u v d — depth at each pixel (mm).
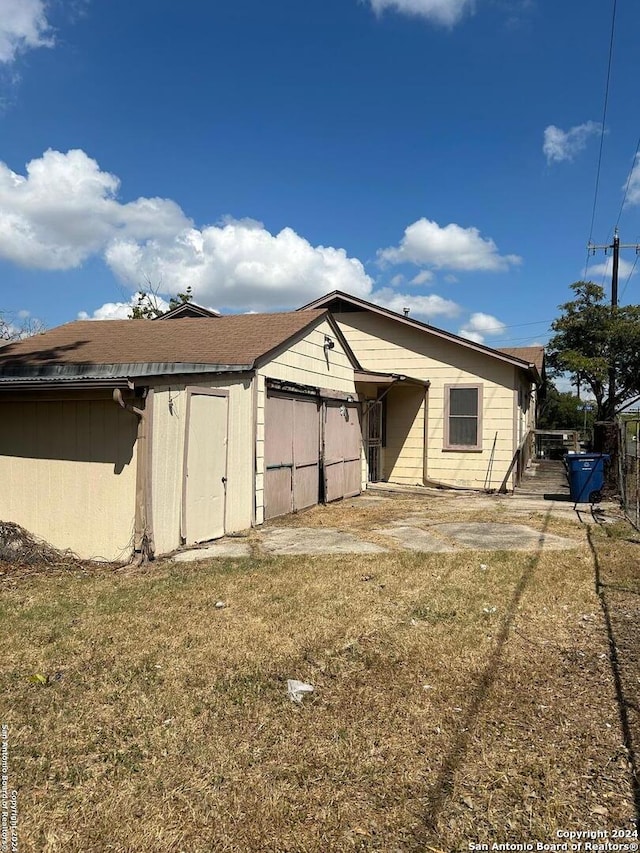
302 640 4465
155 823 2518
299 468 10625
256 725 3281
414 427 15336
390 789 2744
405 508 11266
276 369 9617
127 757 2971
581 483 12086
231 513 8461
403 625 4793
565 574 6312
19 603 5328
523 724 3301
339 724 3295
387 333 15438
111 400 6859
